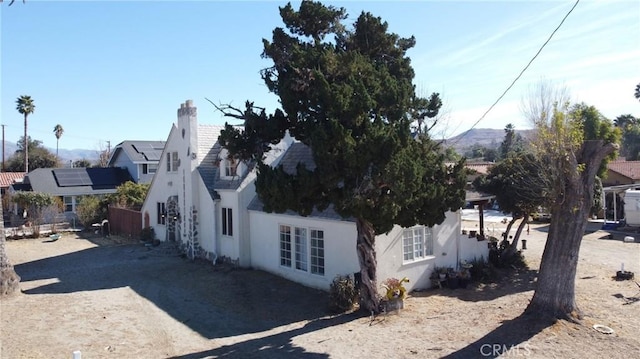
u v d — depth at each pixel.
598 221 35.56
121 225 33.97
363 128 12.48
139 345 12.50
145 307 16.08
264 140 13.86
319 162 12.12
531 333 12.23
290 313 15.09
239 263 21.73
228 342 12.69
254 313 15.21
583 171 13.15
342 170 12.23
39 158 68.69
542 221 37.97
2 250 17.50
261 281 19.20
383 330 13.10
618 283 17.84
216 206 23.38
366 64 12.80
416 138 14.45
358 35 13.94
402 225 13.62
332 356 11.49
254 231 21.58
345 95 12.02
